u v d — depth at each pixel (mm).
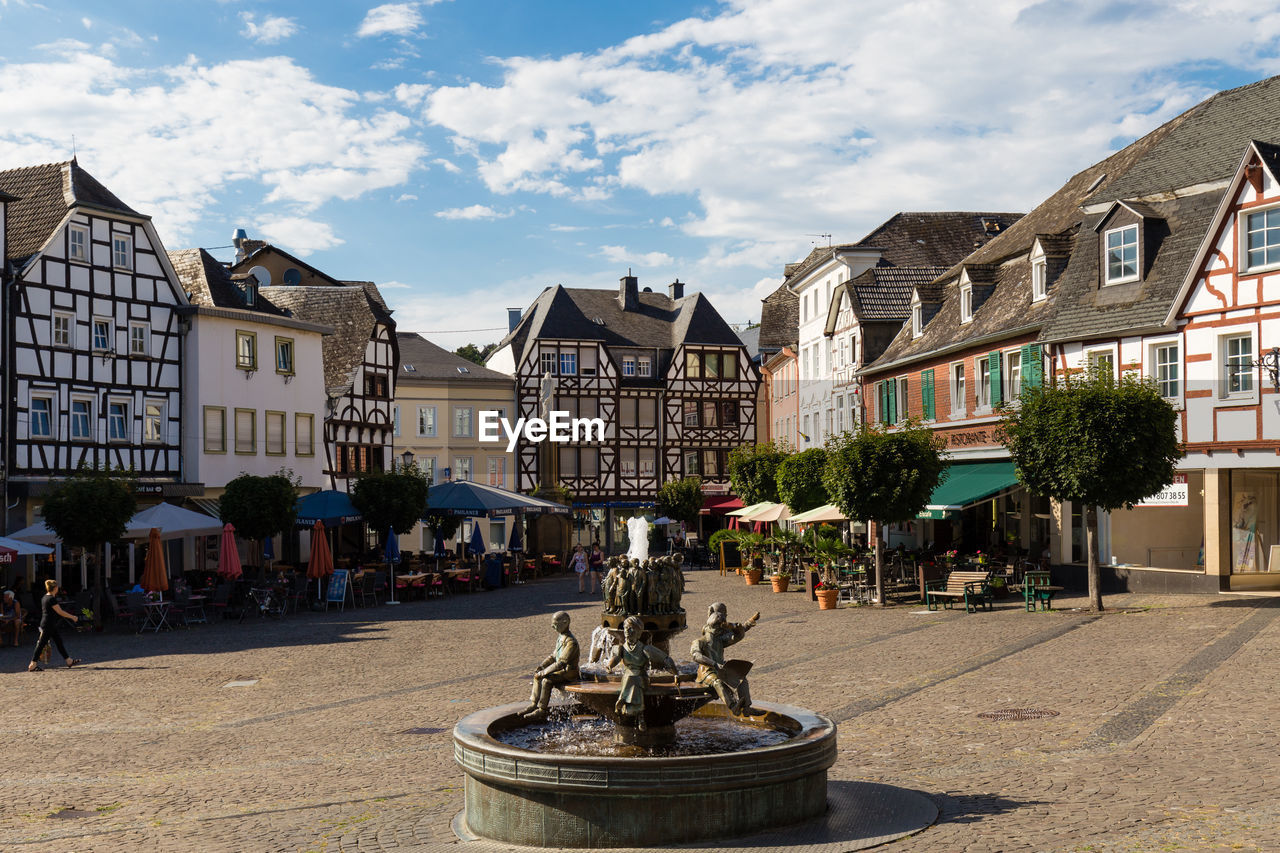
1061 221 33906
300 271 65000
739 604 29656
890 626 22750
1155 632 19219
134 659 21625
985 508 34781
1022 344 30844
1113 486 22312
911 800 9281
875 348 42062
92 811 10219
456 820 9320
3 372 34500
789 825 8578
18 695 17531
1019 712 13070
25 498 34406
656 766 8234
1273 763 10062
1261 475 25922
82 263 37344
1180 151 29250
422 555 43312
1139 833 8039
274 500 32562
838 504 28016
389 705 15523
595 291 72938
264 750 12781
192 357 40906
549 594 36750
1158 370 26781
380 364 54188
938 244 48250
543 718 10312
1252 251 25016
